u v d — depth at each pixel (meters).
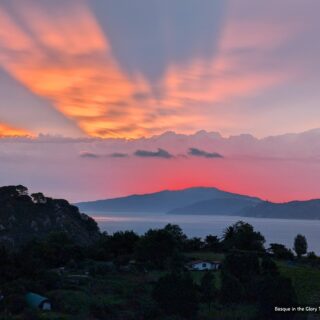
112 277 86.00
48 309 64.88
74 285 76.88
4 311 62.03
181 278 65.50
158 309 64.19
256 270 81.81
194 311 63.34
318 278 84.50
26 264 78.62
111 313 63.94
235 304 69.25
